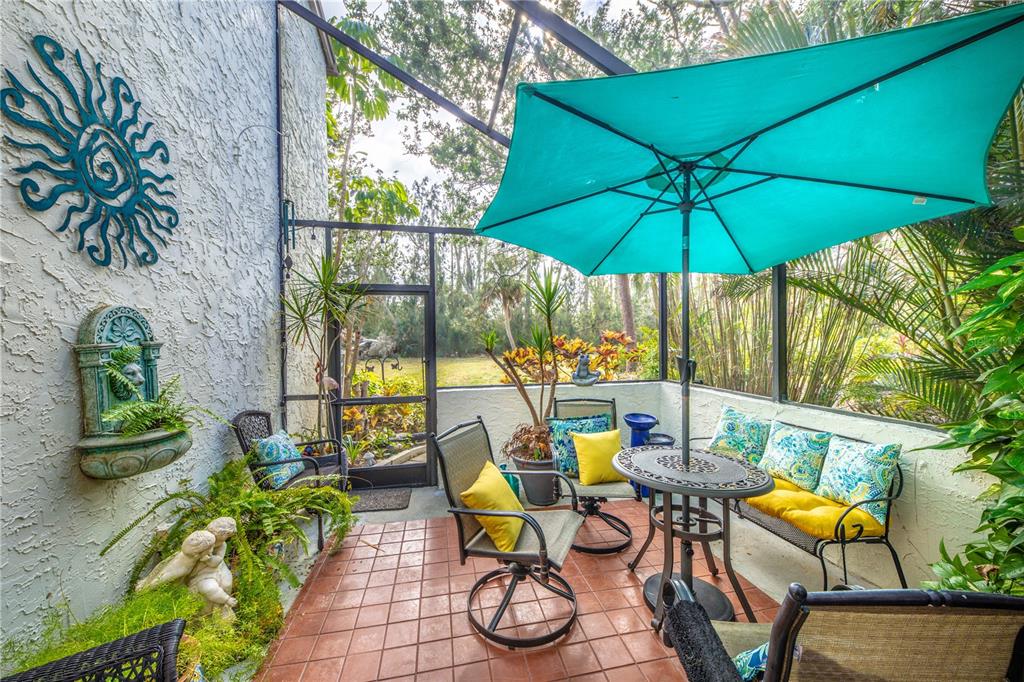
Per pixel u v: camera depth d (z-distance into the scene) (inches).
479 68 160.1
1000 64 44.8
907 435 87.1
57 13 57.3
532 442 129.6
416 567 98.2
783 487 98.2
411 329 154.3
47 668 37.9
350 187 232.1
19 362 51.7
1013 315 54.4
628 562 98.8
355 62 204.8
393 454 153.2
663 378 172.7
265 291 132.8
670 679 65.3
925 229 82.0
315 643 73.4
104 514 64.2
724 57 118.3
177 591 63.8
